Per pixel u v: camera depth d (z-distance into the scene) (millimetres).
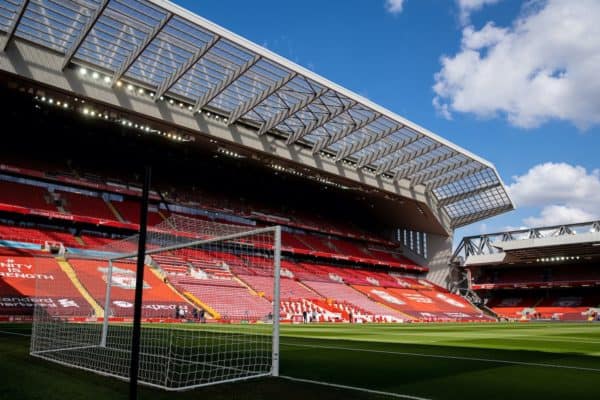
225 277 32875
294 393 5410
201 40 24766
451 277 58875
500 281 62594
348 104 31297
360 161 41906
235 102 32531
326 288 43125
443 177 48000
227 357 8859
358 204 57500
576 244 49656
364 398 5242
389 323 36312
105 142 40375
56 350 9188
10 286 23922
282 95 31203
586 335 20047
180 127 32094
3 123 36688
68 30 24547
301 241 49844
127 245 17016
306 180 48219
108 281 10992
